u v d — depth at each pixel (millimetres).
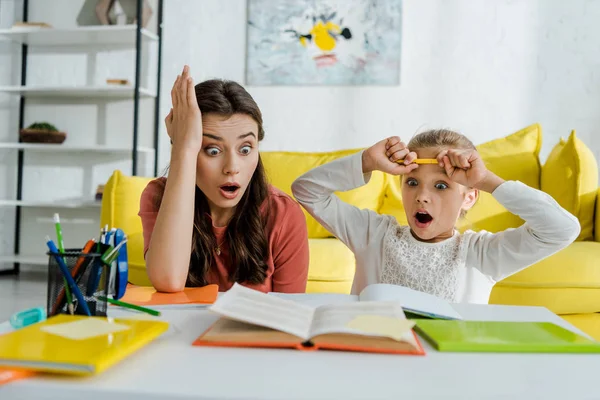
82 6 3475
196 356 563
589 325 1707
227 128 989
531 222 1061
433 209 1129
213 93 1003
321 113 3129
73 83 3496
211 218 1165
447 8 3010
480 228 2057
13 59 3510
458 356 588
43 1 3510
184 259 933
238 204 1166
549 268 1691
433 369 538
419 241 1207
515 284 1682
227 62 3219
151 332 593
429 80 3033
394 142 1179
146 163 3404
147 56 3377
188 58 3258
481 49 2988
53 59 3516
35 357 482
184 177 947
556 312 1698
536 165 2236
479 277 1171
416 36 3043
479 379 512
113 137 3473
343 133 3111
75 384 471
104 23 3303
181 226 933
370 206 2336
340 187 1229
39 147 3225
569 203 2006
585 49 2902
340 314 663
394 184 2391
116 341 546
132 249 1911
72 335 563
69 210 3510
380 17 3061
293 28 3139
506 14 2963
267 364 540
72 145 3318
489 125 2992
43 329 584
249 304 690
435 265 1172
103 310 718
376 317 640
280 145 3170
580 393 481
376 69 3068
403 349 588
